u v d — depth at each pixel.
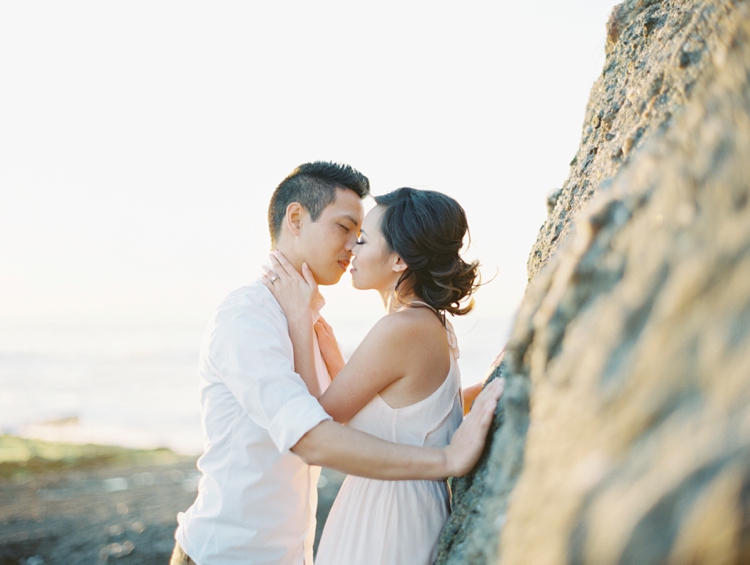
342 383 2.18
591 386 0.84
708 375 0.64
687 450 0.60
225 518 2.38
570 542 0.68
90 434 20.59
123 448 13.02
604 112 2.51
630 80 2.38
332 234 2.65
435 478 1.86
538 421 1.08
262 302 2.46
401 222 2.26
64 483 9.74
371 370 2.15
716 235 0.75
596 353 0.87
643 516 0.60
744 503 0.51
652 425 0.68
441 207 2.26
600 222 1.10
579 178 2.53
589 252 1.10
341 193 2.68
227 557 2.38
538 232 2.81
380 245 2.36
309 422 2.02
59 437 19.95
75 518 7.21
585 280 1.08
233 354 2.25
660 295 0.79
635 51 2.52
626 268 0.95
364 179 2.77
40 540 6.32
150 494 8.77
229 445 2.40
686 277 0.75
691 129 0.95
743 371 0.59
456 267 2.30
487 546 1.18
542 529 0.79
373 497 2.19
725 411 0.58
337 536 2.24
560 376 1.02
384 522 2.14
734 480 0.53
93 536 6.46
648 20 2.45
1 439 13.01
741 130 0.82
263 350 2.23
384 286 2.43
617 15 2.80
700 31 1.68
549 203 3.11
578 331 1.02
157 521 7.03
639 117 2.00
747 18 1.10
